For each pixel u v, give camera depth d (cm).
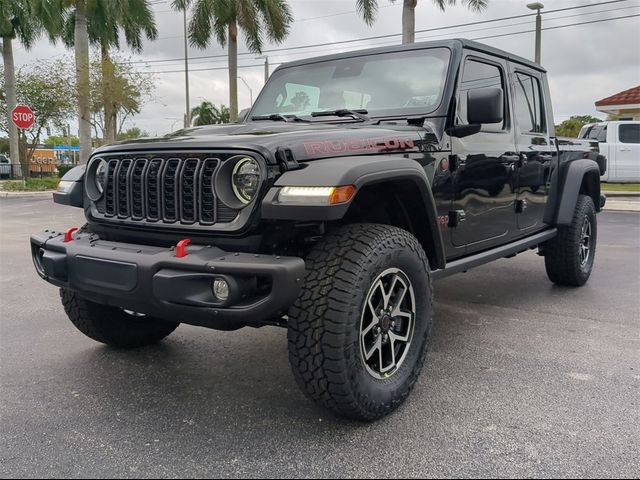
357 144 279
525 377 326
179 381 323
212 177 254
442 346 382
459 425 267
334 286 246
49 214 1262
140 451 245
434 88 356
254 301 236
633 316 453
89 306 343
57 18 2248
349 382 249
